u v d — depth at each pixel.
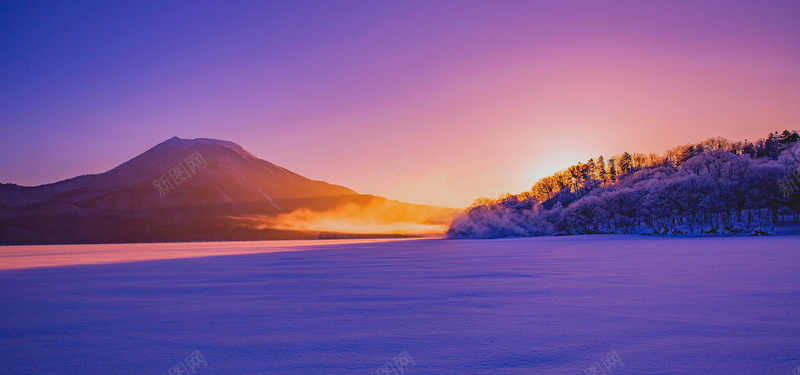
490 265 25.17
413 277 19.86
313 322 10.77
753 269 20.41
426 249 45.88
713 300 12.51
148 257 42.06
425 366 7.23
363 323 10.55
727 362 7.09
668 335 8.80
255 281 19.62
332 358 7.82
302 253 43.41
